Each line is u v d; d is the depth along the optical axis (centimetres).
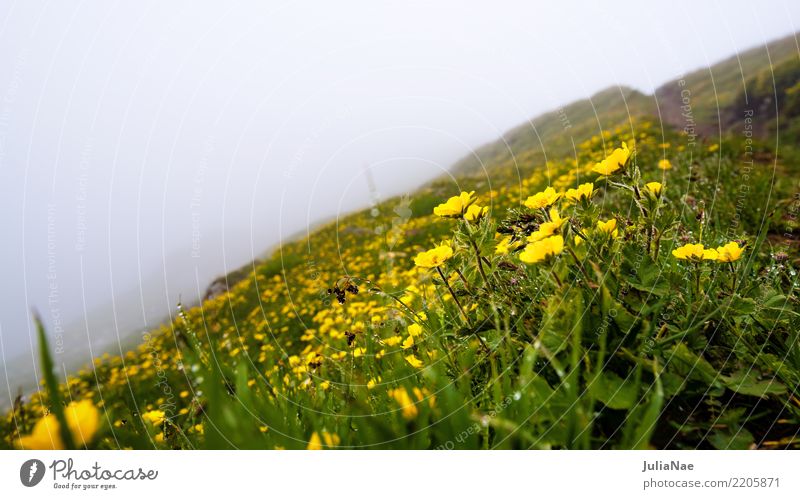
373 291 182
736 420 118
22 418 108
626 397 110
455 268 141
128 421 133
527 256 123
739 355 130
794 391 117
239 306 666
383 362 168
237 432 104
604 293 116
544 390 105
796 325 136
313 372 181
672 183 417
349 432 118
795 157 631
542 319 127
